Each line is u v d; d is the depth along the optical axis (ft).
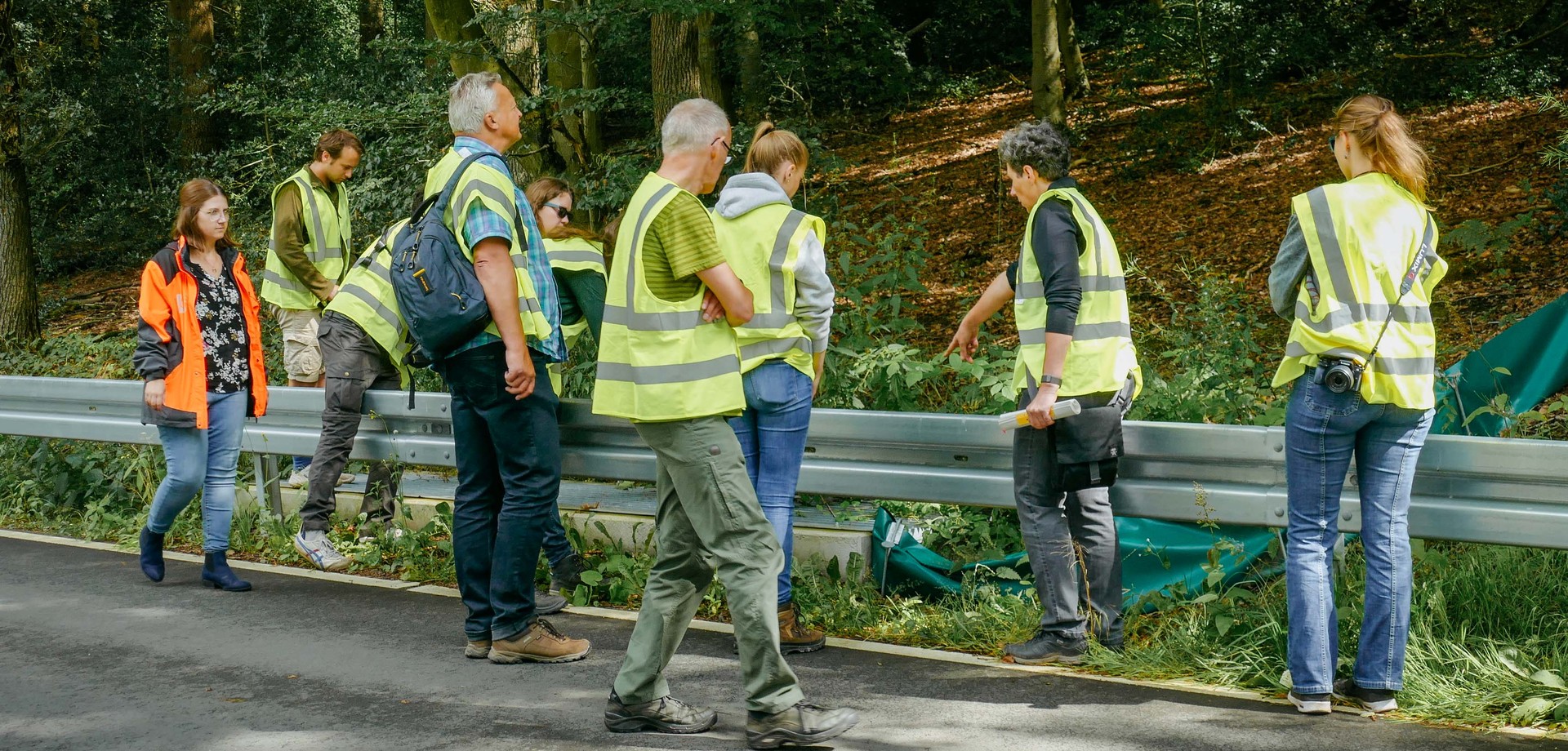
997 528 16.52
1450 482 12.55
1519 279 26.99
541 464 13.85
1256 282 31.76
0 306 40.42
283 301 22.15
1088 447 12.94
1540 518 12.12
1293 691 11.96
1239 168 43.39
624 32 33.40
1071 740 11.41
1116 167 46.29
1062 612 13.35
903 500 15.15
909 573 15.83
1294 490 11.92
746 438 13.93
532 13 32.53
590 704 12.76
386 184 34.47
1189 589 14.64
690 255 11.27
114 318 47.16
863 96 60.95
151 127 62.69
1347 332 11.29
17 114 40.75
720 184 31.42
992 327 31.99
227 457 17.51
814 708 11.43
